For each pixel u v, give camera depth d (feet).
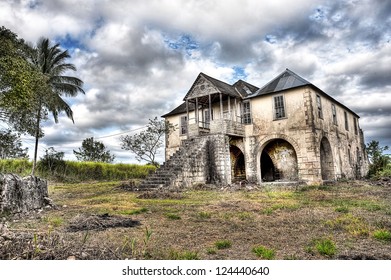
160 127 97.55
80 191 54.08
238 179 72.64
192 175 55.98
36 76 46.42
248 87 73.61
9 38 43.78
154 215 25.27
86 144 130.52
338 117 76.07
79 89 84.02
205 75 65.62
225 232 18.42
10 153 86.48
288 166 64.75
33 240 13.89
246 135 67.31
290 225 20.07
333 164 65.51
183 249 14.69
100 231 18.67
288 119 61.26
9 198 25.80
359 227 18.29
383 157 77.41
